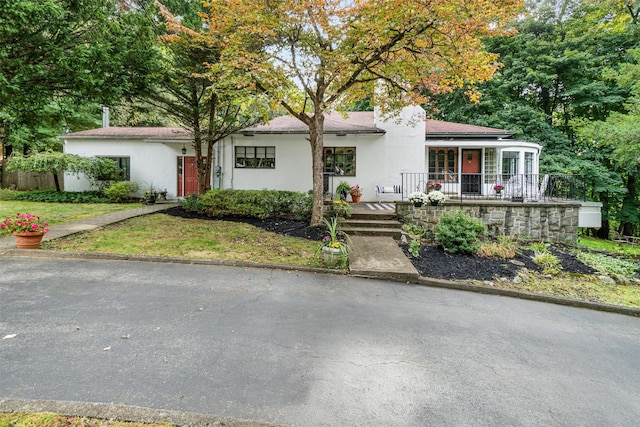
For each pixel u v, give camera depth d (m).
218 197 10.15
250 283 4.97
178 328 3.38
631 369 3.10
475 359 3.11
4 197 14.12
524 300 5.14
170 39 8.33
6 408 2.03
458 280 5.75
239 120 10.99
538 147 13.33
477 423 2.20
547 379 2.84
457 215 7.58
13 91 6.79
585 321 4.41
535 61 17.42
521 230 9.30
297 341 3.23
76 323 3.39
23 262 5.57
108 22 7.18
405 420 2.18
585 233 19.36
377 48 7.18
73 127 19.11
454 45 6.78
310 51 7.46
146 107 11.20
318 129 8.66
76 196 13.86
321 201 8.80
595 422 2.29
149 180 14.47
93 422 1.95
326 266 5.97
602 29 16.66
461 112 18.86
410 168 12.97
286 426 2.04
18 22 5.88
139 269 5.40
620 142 12.76
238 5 6.80
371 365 2.87
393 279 5.64
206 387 2.41
